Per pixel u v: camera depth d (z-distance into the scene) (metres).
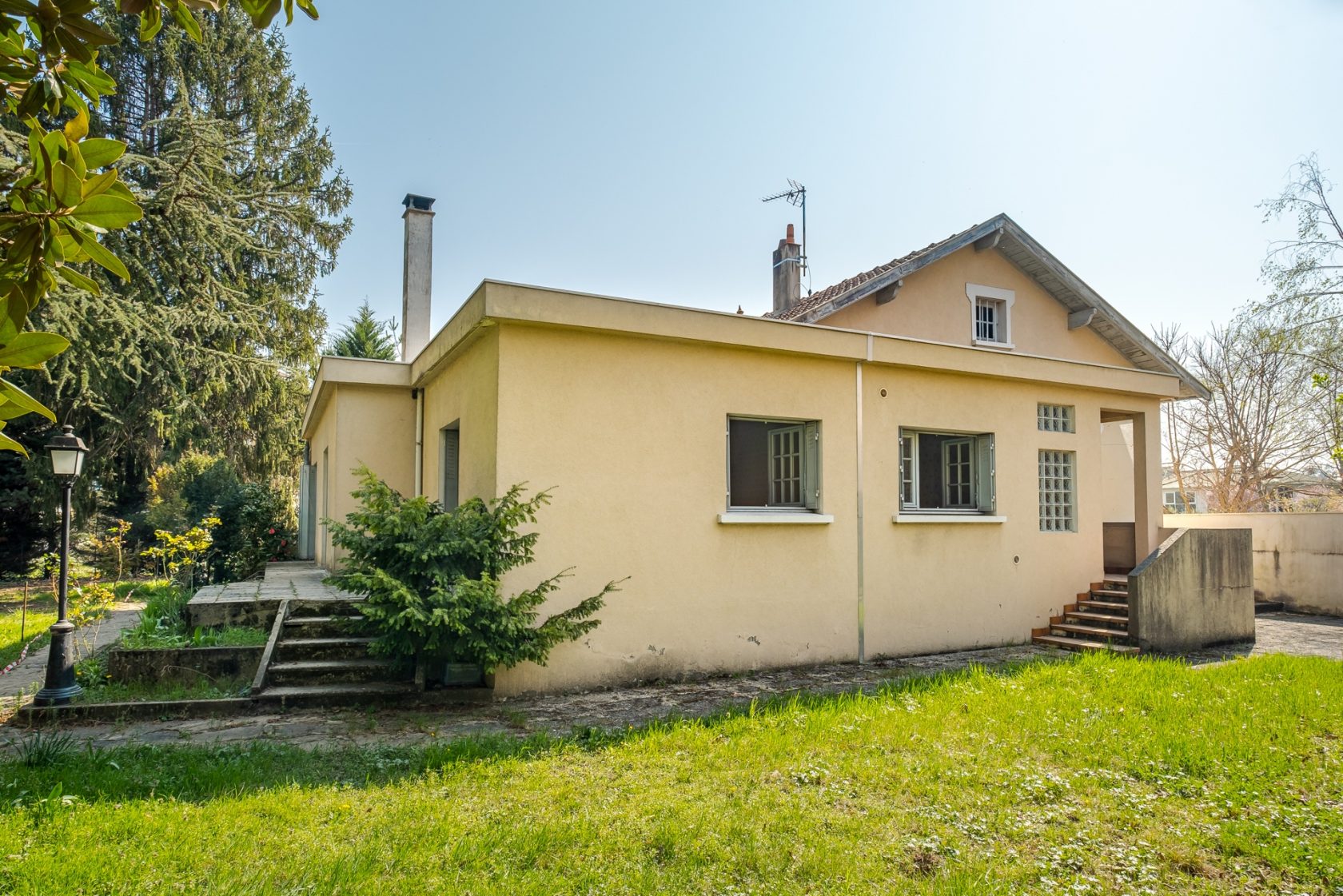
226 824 4.53
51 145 1.77
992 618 11.31
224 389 19.91
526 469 8.24
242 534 15.50
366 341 29.48
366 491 7.84
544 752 5.96
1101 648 10.61
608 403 8.73
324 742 6.43
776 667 9.55
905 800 5.16
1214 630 11.39
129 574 18.92
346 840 4.37
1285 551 15.90
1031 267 16.30
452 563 7.71
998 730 6.61
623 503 8.73
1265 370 23.67
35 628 11.95
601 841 4.43
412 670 7.92
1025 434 11.88
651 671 8.76
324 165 24.83
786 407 9.85
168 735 6.57
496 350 8.28
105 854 4.04
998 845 4.54
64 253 1.85
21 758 5.70
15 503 18.72
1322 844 4.55
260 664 7.79
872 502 10.42
